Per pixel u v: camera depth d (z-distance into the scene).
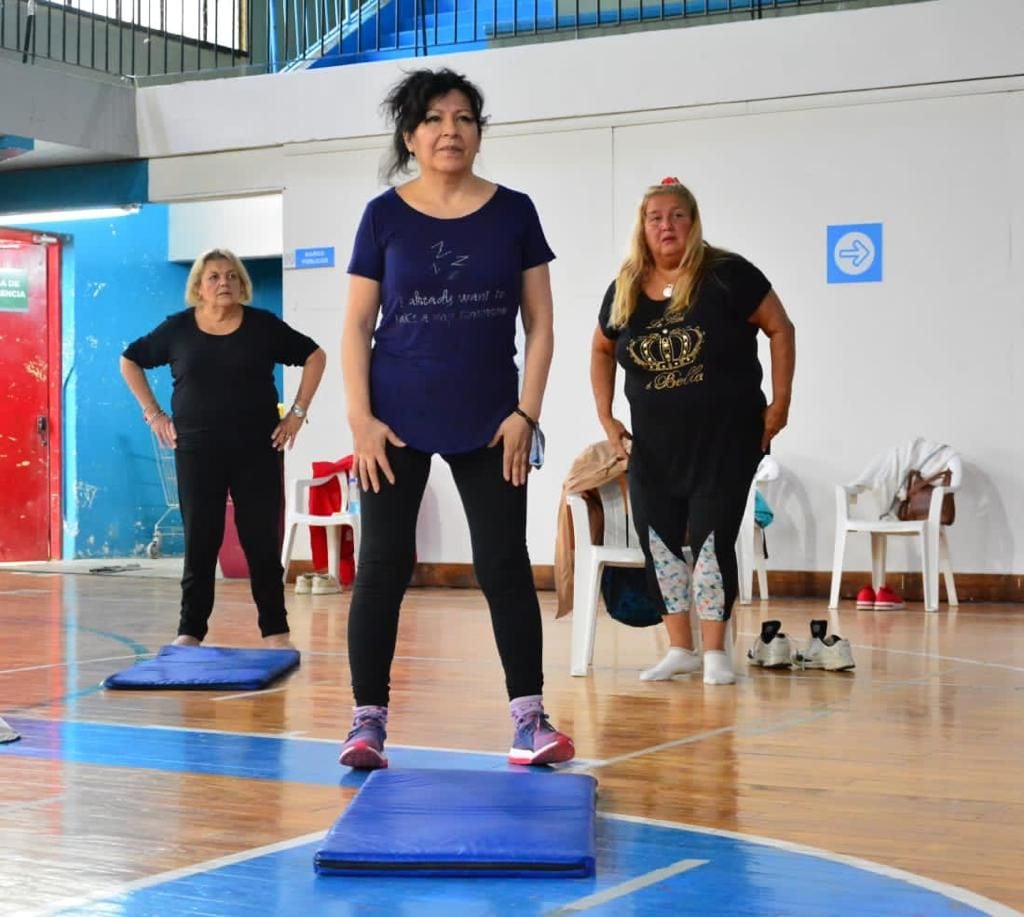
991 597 7.83
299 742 3.38
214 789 2.83
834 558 7.67
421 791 2.58
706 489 4.39
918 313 7.98
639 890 2.09
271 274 12.34
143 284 12.25
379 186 9.14
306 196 9.31
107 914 1.96
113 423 12.04
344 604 7.62
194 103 9.64
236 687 4.30
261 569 5.29
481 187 3.10
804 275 8.18
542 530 8.68
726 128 8.32
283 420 5.25
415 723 3.69
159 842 2.38
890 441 8.02
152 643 5.71
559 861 2.15
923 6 7.93
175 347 5.12
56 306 11.77
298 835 2.44
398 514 3.07
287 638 5.36
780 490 8.20
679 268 4.32
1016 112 7.79
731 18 8.93
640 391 4.40
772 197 8.24
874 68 8.02
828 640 4.84
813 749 3.31
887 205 8.02
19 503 11.58
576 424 8.65
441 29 10.30
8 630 6.25
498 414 3.05
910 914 1.97
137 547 12.20
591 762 3.14
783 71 8.19
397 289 3.04
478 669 4.85
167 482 12.34
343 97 9.20
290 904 2.01
